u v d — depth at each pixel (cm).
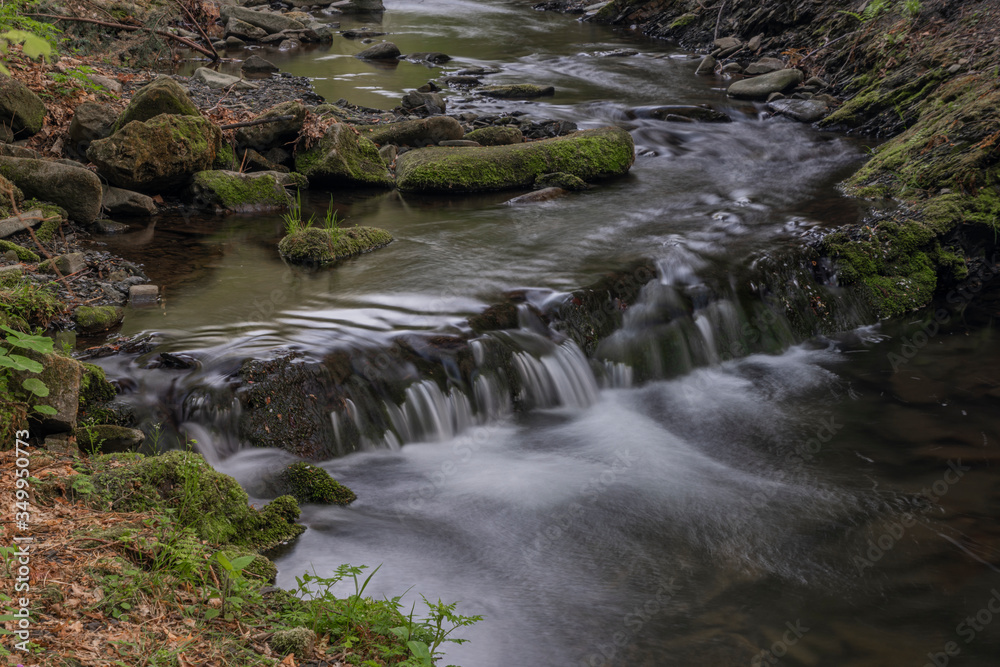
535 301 766
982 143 1089
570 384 734
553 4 2802
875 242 964
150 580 371
